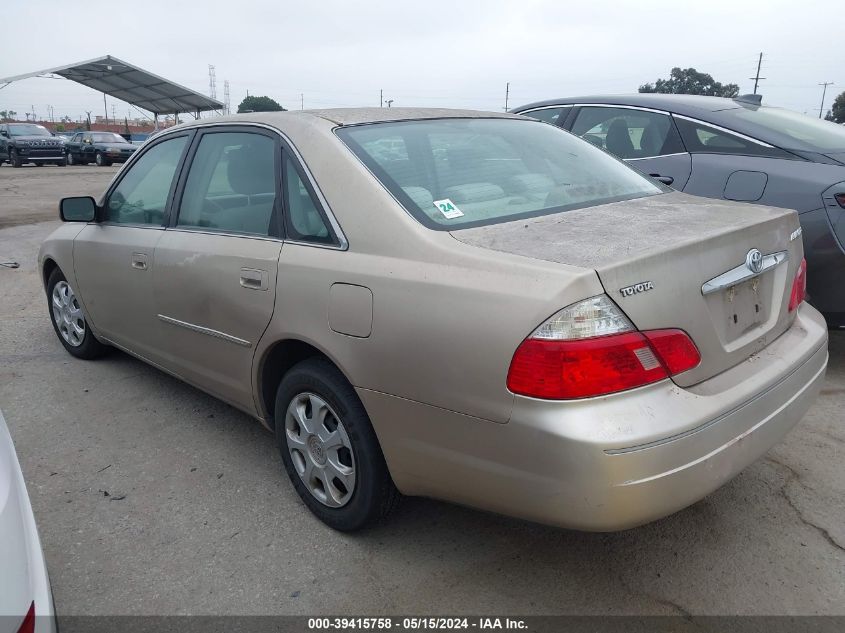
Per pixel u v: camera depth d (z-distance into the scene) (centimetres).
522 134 330
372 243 246
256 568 261
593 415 195
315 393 271
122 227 390
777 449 338
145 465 338
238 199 310
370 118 301
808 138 466
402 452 239
